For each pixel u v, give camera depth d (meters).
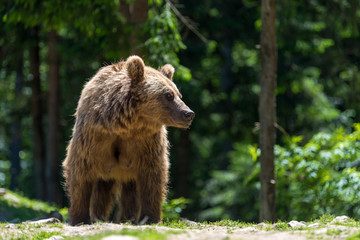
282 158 13.62
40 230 8.23
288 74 23.28
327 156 13.13
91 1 13.77
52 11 13.76
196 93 22.12
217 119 26.80
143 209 9.24
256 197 21.62
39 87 24.48
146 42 13.34
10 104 28.62
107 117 8.70
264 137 12.55
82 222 9.05
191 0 22.47
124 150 9.09
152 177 9.23
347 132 26.36
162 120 8.83
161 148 9.28
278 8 20.42
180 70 13.68
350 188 12.41
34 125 24.62
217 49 25.48
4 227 8.48
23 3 13.98
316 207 13.09
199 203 30.44
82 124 8.94
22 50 22.75
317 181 13.12
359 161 14.49
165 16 13.48
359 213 12.78
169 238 6.68
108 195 10.07
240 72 27.03
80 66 24.03
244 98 26.44
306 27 22.14
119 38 14.03
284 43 22.20
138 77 8.82
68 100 26.38
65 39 23.45
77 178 9.04
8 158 38.53
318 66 25.05
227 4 24.69
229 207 25.48
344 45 26.03
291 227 8.30
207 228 8.73
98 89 8.95
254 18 25.03
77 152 8.98
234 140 28.02
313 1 20.67
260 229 8.25
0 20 19.12
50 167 23.50
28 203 15.69
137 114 8.80
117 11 14.12
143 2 14.15
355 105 24.97
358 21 20.52
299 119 24.86
